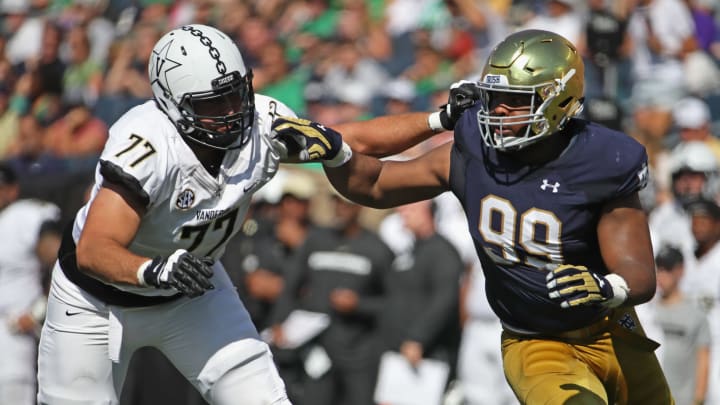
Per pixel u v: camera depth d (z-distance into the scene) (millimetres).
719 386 23984
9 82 45969
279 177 28969
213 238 15875
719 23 37469
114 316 16172
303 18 42656
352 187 16172
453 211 28609
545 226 14852
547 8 36094
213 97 14727
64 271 16375
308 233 28078
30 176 31812
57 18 46844
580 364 15625
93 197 15562
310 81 39250
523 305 15641
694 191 26266
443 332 26828
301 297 27984
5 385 29719
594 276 13648
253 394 16359
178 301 16297
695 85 34219
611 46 31484
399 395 26625
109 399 16719
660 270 24219
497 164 15031
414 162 16031
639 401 16438
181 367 16688
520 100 14594
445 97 34312
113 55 45625
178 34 14984
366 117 35844
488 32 37531
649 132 31906
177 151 14898
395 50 39719
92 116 40750
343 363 27156
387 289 27312
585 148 14695
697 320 23984
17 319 29609
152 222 15211
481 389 27141
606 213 14820
